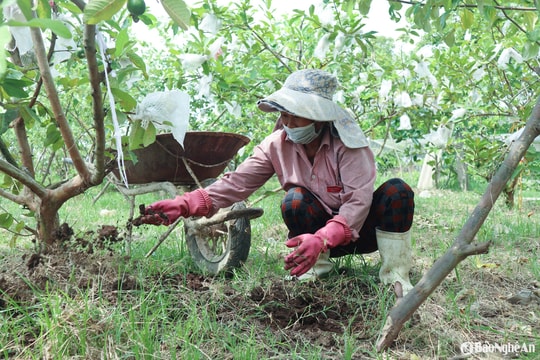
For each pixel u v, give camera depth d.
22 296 2.82
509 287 3.56
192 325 2.63
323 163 3.20
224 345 2.47
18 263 3.34
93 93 2.56
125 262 3.34
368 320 2.86
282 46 6.80
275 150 3.28
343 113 3.12
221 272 3.64
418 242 5.09
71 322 2.46
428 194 10.73
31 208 3.41
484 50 6.50
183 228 4.11
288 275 3.54
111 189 10.55
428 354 2.53
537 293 3.41
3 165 3.04
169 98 2.91
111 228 3.24
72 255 3.14
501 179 2.19
